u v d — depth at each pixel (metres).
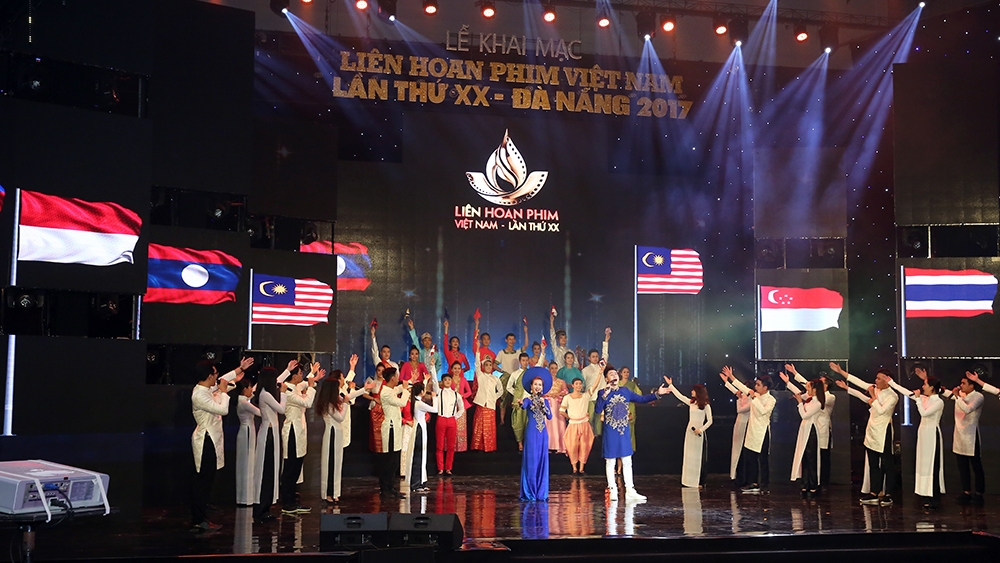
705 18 15.38
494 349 14.70
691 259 15.14
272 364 11.88
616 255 15.07
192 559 6.86
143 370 9.16
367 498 10.29
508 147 14.91
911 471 11.45
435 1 13.81
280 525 8.46
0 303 8.69
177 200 10.54
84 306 9.35
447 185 14.70
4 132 8.49
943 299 11.70
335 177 12.24
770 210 13.44
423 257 14.54
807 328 13.16
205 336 10.46
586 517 8.84
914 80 11.96
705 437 11.80
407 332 14.38
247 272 10.83
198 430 8.22
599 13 14.58
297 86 13.70
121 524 8.55
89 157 9.01
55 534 7.95
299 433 9.29
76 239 8.88
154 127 9.93
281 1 13.41
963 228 12.12
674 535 7.77
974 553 7.95
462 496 10.47
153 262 10.15
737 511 9.35
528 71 14.34
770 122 14.38
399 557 6.55
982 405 10.41
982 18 12.26
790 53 15.12
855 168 13.26
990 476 11.22
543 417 10.17
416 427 11.13
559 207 15.02
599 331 14.95
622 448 10.22
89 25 9.09
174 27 10.12
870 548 7.91
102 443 8.84
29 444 8.42
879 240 12.73
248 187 10.55
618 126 15.14
